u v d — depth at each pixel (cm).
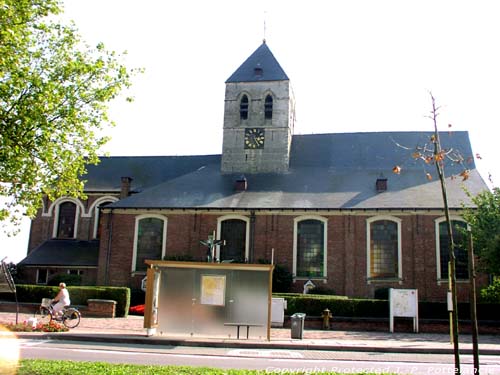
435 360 1652
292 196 3709
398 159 3981
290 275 3497
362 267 3444
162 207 3728
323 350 1873
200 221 3694
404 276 3381
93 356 1527
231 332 2084
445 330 2511
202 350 1775
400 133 4153
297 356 1683
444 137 4028
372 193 3634
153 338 1955
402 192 3603
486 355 1828
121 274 3700
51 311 2242
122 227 3772
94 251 4153
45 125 1529
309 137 4306
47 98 1518
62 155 1634
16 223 1691
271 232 3594
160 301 2105
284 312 2705
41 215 4444
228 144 4175
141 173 4625
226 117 4225
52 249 4191
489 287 2716
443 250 3372
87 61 1683
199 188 3925
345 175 3912
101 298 2889
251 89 4234
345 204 3544
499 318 2662
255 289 2105
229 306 2095
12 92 1488
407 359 1669
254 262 3553
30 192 1655
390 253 3441
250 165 4103
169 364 1427
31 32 1532
